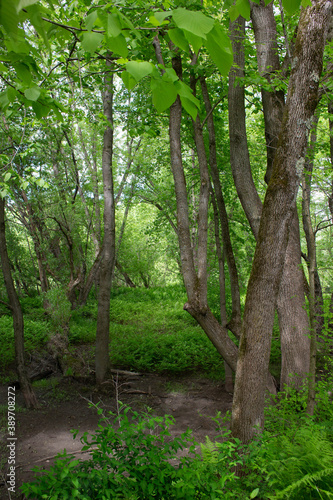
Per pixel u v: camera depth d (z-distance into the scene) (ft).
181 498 7.55
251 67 19.66
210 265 37.06
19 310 21.48
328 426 9.96
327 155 24.25
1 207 20.63
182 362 27.84
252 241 35.58
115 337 34.35
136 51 11.51
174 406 21.72
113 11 3.96
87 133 45.62
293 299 18.25
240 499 7.45
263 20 18.72
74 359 27.63
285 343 18.17
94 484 7.71
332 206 17.81
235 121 19.47
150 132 19.58
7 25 2.72
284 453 8.42
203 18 3.09
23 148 26.35
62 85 17.10
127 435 8.86
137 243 77.10
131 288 68.03
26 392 21.04
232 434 10.23
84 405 21.75
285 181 9.61
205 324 18.28
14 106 11.32
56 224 43.70
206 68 21.16
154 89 3.90
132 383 25.22
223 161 33.45
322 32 9.37
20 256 47.26
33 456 15.79
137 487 7.75
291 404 12.82
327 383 12.41
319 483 7.56
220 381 25.45
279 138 9.84
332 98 15.58
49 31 4.75
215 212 24.44
